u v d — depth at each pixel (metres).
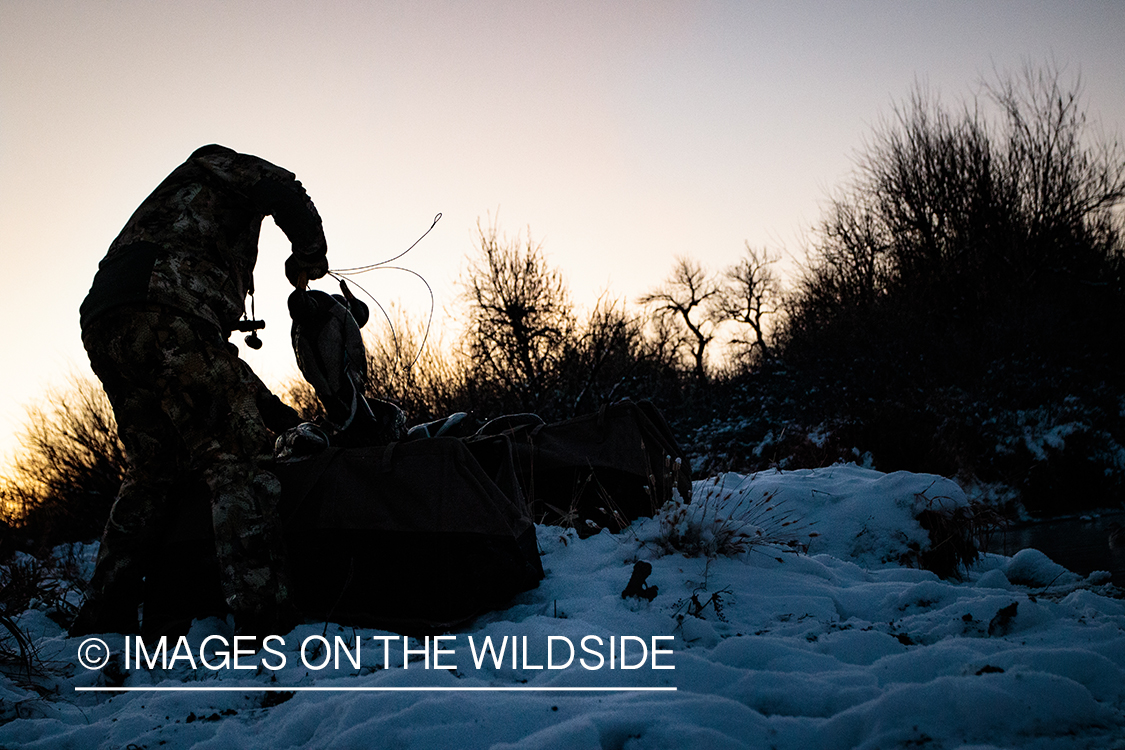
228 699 2.30
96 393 10.66
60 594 3.81
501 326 13.05
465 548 2.90
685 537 3.57
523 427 4.30
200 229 2.94
